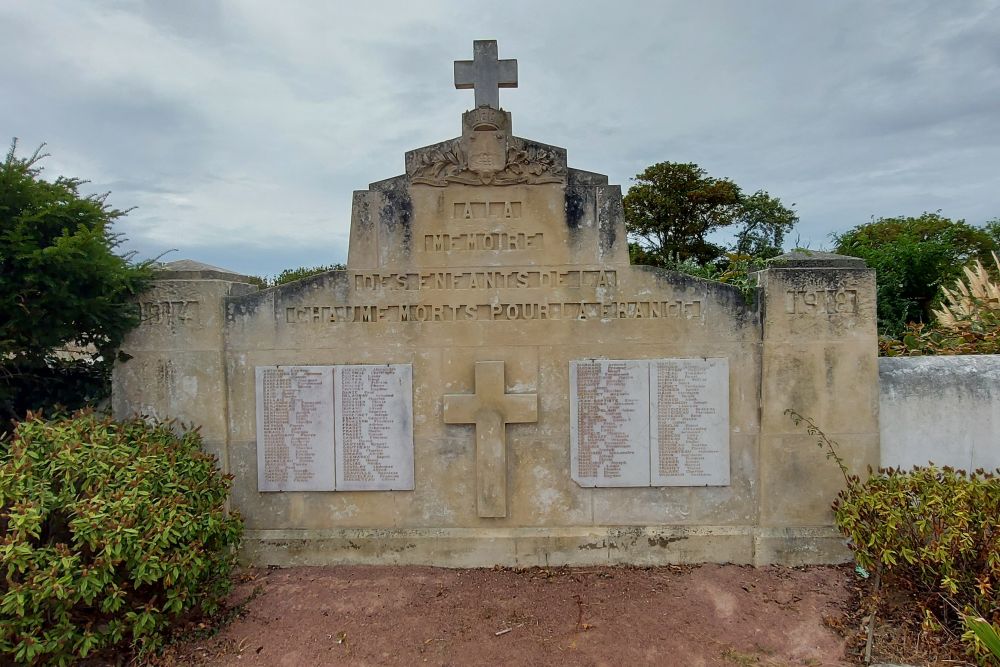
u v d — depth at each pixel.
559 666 3.66
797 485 4.98
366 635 4.00
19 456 3.63
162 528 3.61
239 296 5.07
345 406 5.06
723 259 23.36
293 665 3.70
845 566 4.88
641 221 28.36
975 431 4.97
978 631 3.01
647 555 5.02
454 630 4.06
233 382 5.08
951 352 5.95
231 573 4.85
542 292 5.05
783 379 4.94
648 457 5.04
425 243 5.06
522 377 5.08
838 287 4.90
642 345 5.03
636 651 3.82
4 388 4.67
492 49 5.11
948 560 3.76
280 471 5.08
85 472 3.69
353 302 5.07
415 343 5.08
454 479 5.11
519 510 5.11
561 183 5.02
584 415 5.05
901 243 12.95
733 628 4.09
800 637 3.97
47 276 4.18
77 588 3.23
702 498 5.06
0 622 3.10
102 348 4.99
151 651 3.72
